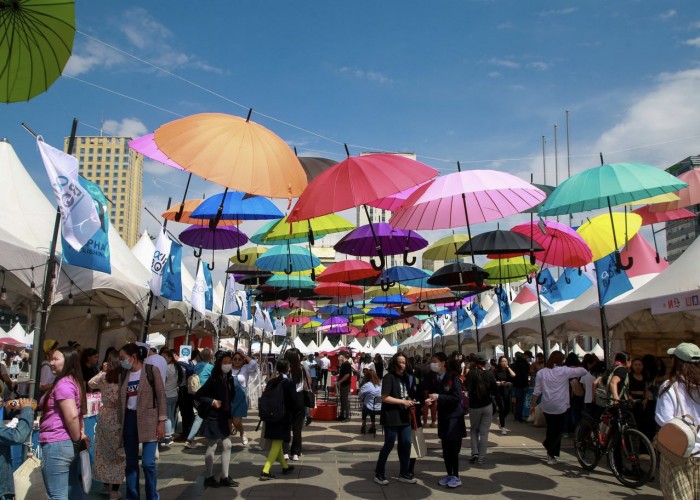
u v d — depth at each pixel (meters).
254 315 23.97
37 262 7.54
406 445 7.74
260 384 21.91
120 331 13.99
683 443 4.40
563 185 7.86
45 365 7.81
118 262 11.00
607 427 8.20
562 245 10.67
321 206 5.71
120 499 6.62
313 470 8.65
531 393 15.20
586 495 7.12
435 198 6.73
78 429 5.15
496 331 19.12
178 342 21.84
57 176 7.25
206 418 7.52
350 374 16.22
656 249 12.48
